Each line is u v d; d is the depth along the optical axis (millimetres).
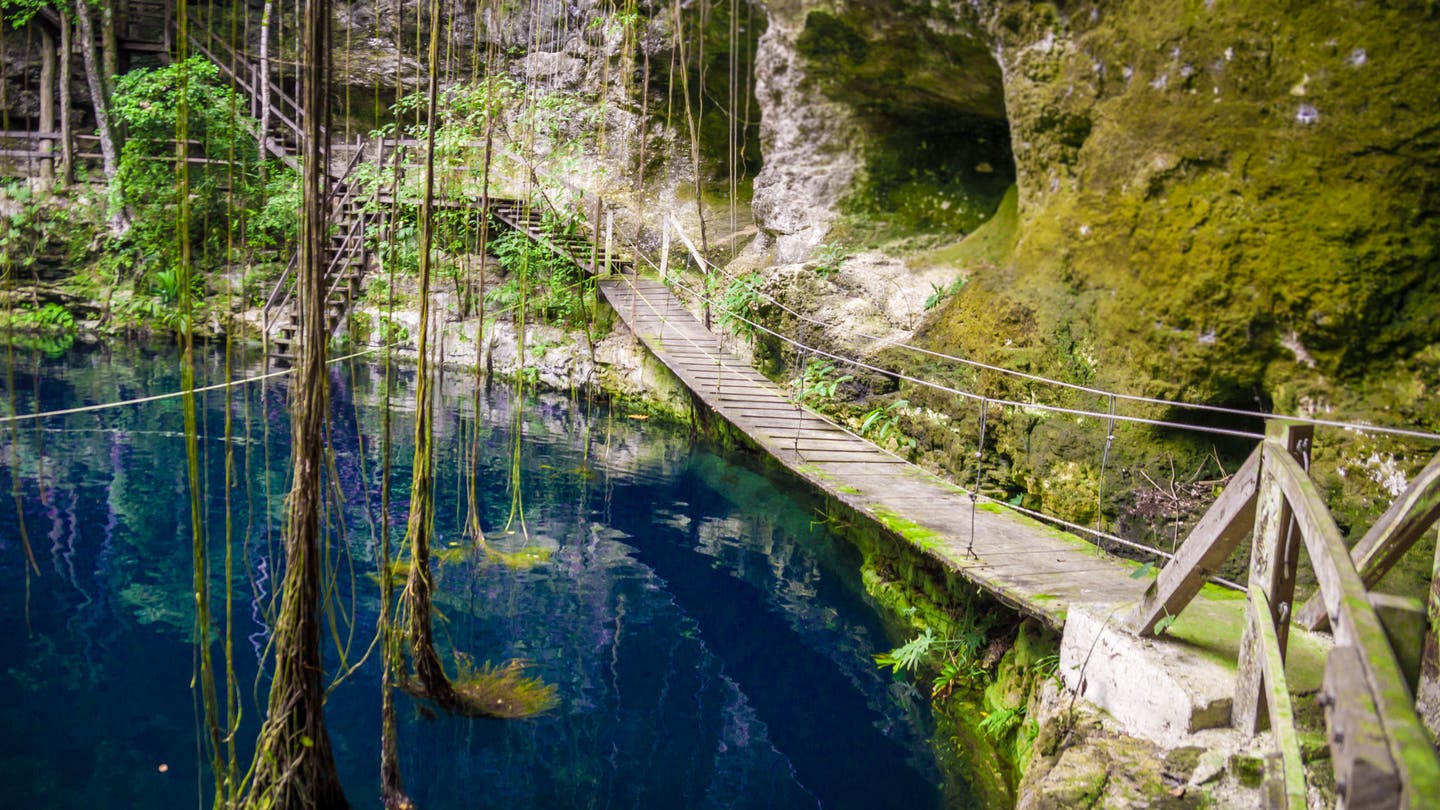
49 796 3553
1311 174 3951
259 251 12078
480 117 10266
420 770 3955
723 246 11828
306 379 2777
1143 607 3365
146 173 11711
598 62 12453
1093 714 3334
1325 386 4055
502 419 10398
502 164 13180
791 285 8312
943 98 7273
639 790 3955
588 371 11594
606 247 11891
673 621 5711
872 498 5609
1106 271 4906
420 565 4148
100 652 4762
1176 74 4406
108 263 13070
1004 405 5656
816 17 7109
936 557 4621
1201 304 4320
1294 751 1853
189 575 5770
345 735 4184
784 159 8641
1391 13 3684
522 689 4680
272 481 7703
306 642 2869
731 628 5664
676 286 11414
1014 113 5621
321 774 2930
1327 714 1253
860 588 6348
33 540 6234
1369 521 3869
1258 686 2715
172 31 14891
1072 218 5148
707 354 9422
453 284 12633
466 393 11391
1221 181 4242
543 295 11914
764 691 4922
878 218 8328
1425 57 3609
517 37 12680
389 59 14438
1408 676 1906
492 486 8125
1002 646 4754
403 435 9500
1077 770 2980
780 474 8812
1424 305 3775
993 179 8000
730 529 7395
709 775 4098
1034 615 3912
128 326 12977
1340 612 1458
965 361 5766
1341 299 3889
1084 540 4922
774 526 7500
